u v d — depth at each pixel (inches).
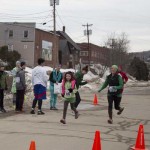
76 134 440.1
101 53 4687.5
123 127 512.7
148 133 473.7
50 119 558.9
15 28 3107.8
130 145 390.0
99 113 674.2
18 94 631.8
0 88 617.0
